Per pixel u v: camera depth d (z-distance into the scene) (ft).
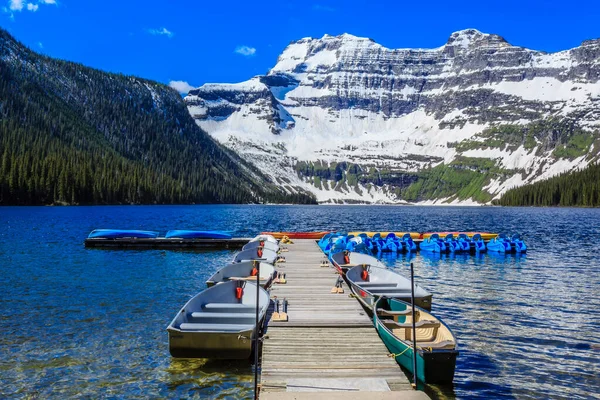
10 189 511.40
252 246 148.46
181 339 59.06
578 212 627.46
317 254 147.23
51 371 59.21
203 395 53.72
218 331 58.90
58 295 98.37
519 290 114.62
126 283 112.68
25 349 66.13
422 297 79.87
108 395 53.42
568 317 89.04
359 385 47.78
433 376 53.98
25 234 221.05
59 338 70.79
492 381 59.21
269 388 47.01
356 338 61.77
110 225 288.10
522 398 54.95
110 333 73.41
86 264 140.67
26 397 52.70
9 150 593.42
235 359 63.67
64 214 390.63
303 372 50.88
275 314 70.33
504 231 302.25
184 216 425.28
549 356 67.97
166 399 52.70
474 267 151.23
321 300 81.56
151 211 496.64
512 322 85.35
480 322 85.25
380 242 189.26
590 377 60.80
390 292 88.38
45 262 142.20
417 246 199.00
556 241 238.89
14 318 80.69
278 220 412.77
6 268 130.41
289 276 104.99
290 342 60.13
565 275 136.36
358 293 83.97
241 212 575.79
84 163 615.57
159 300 95.50
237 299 80.23
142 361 62.59
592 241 238.48
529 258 173.06
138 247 185.47
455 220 445.37
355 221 418.92
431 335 64.13
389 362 53.88
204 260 155.22
